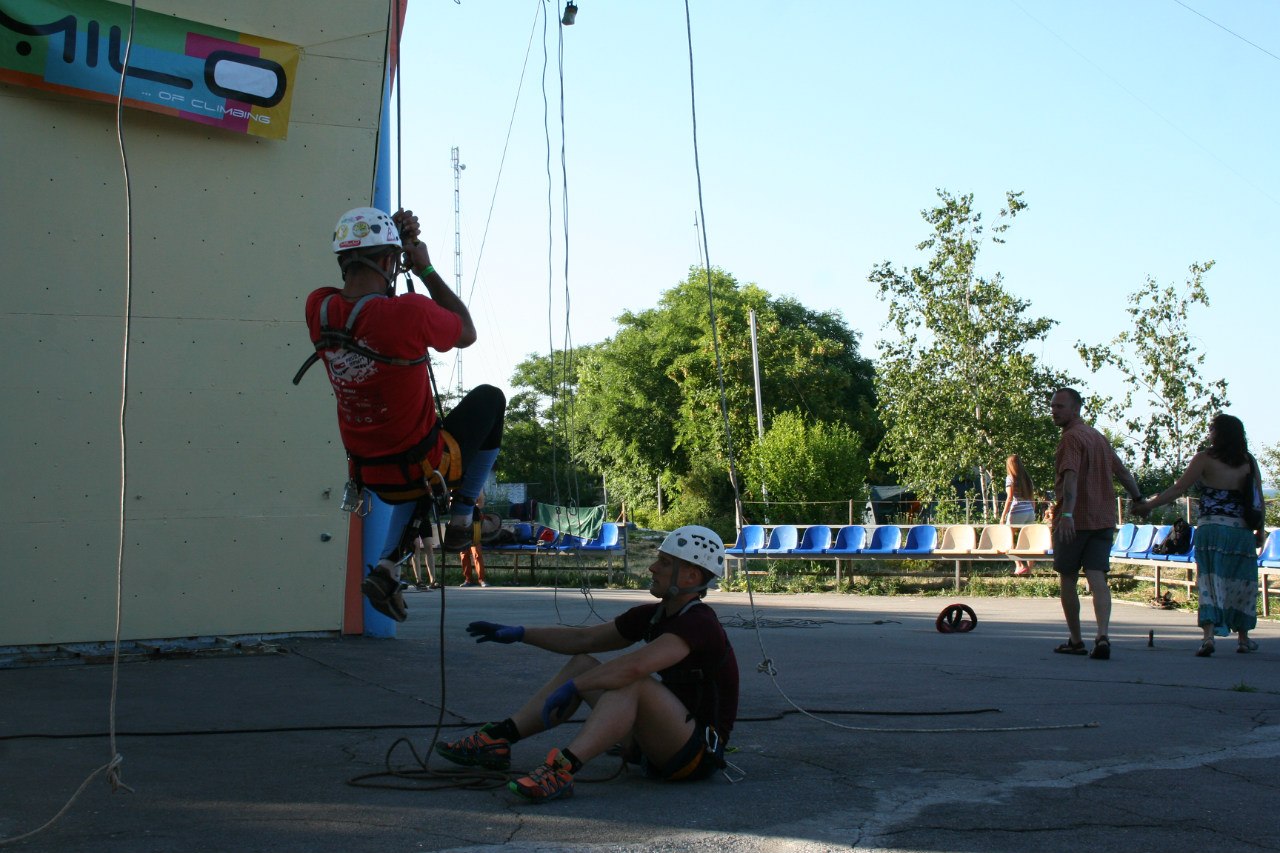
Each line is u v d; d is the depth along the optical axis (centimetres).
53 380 788
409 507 444
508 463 6475
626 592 1873
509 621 1193
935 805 417
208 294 827
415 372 404
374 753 494
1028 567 1925
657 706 431
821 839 371
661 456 5694
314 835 370
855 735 550
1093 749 519
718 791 435
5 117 776
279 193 846
